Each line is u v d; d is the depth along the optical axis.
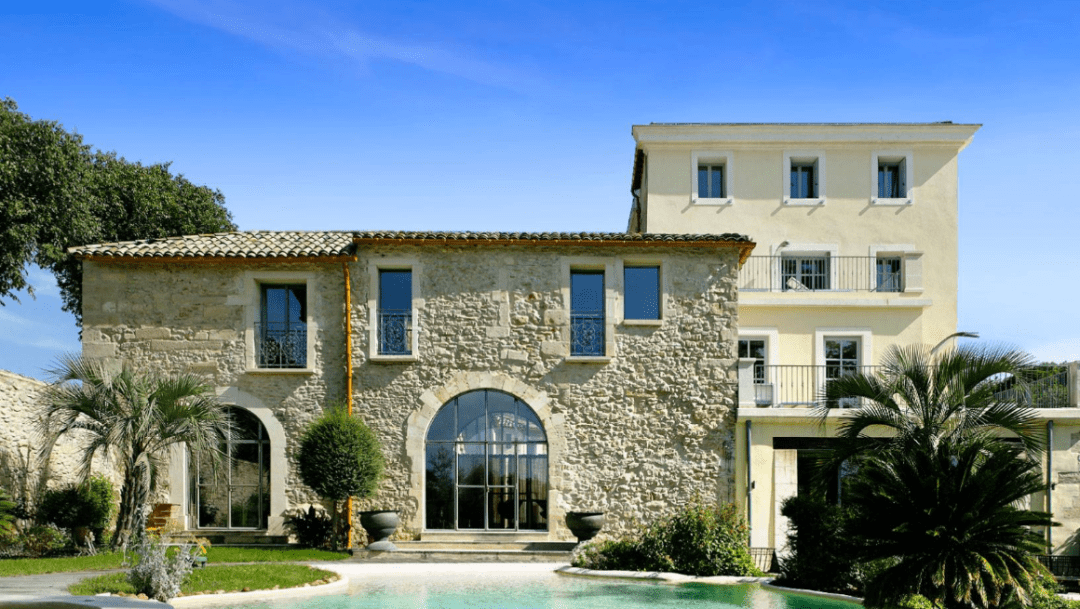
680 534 15.98
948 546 11.32
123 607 10.20
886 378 15.90
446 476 18.83
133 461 15.99
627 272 19.55
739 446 18.78
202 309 18.95
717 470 18.72
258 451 18.81
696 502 18.55
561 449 18.72
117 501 18.95
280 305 19.30
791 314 22.98
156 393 16.08
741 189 24.02
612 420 18.84
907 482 11.82
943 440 13.11
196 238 20.44
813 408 18.66
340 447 17.30
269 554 16.61
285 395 18.84
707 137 24.02
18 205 22.28
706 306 19.19
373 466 17.61
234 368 18.84
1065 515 18.22
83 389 16.33
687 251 19.33
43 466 17.45
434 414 18.84
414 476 18.58
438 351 18.98
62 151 23.83
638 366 19.00
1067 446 18.42
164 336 18.86
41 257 24.14
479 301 19.11
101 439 15.67
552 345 19.03
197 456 16.81
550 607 11.99
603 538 18.44
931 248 23.72
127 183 27.11
